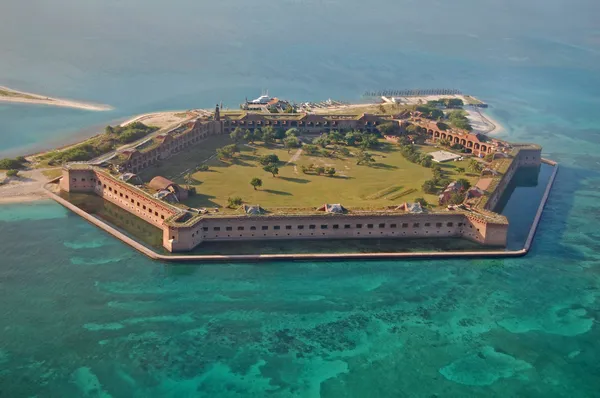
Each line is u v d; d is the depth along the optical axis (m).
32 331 172.75
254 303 191.38
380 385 160.00
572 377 165.75
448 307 193.75
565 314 192.25
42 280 196.88
